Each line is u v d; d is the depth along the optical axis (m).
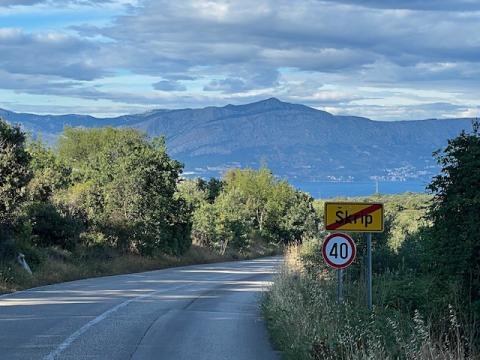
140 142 43.00
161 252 43.59
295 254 19.91
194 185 72.25
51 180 36.09
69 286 23.20
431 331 8.61
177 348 10.39
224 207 65.00
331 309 10.40
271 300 14.22
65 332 11.66
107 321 13.30
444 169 9.45
